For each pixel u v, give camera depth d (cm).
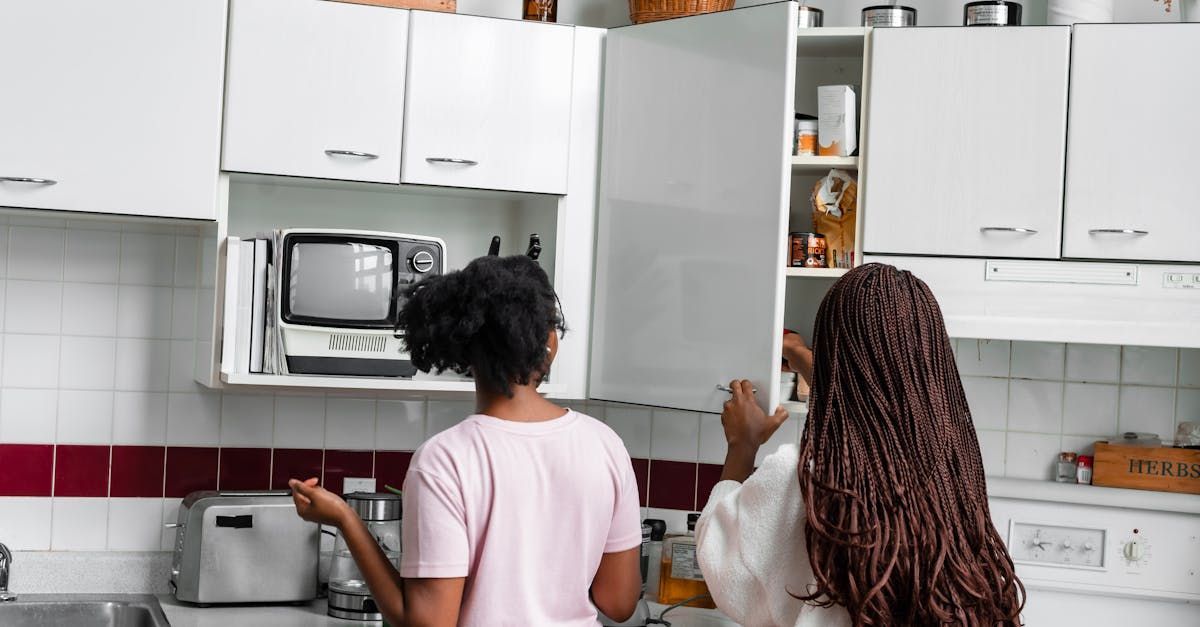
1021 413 270
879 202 232
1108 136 224
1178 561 254
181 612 236
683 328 232
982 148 228
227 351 231
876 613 134
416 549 161
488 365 166
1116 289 224
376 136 236
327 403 268
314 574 247
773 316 216
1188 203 221
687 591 256
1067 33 225
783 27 217
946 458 143
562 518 167
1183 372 267
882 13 239
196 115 226
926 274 230
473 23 240
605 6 278
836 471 141
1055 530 258
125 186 223
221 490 262
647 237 240
